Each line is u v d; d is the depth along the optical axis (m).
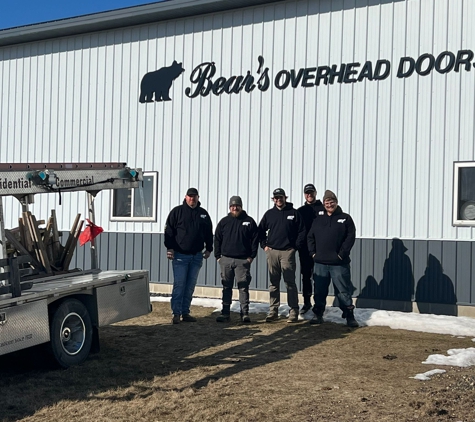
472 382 6.79
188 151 13.48
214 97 13.22
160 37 13.85
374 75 11.65
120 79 14.29
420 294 11.16
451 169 11.00
